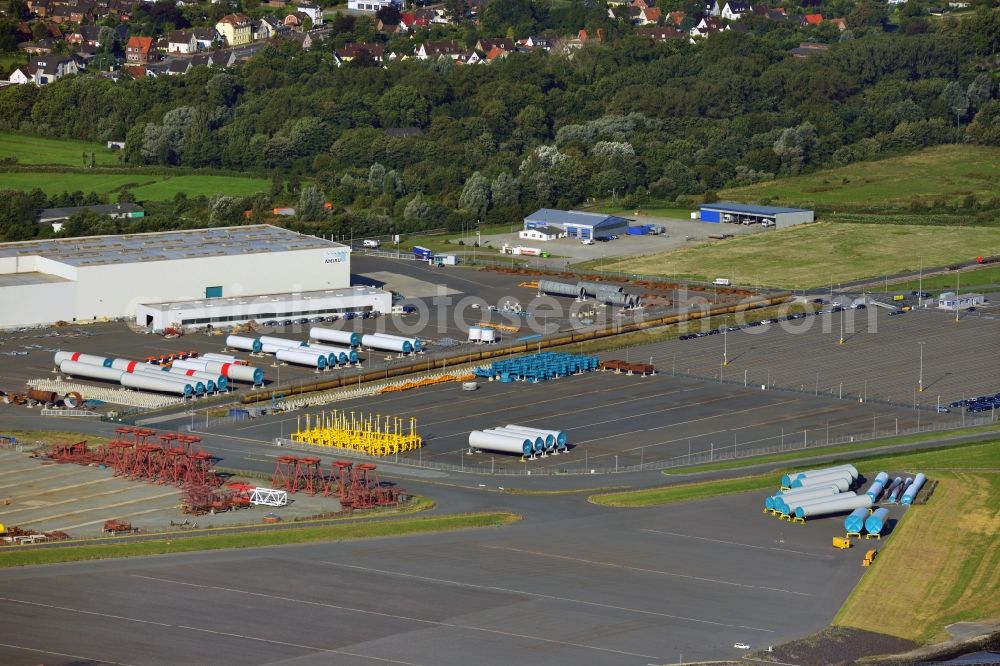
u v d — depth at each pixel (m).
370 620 152.50
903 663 144.62
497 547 175.00
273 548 173.50
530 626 151.75
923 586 164.50
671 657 144.88
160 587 160.38
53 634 147.38
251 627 150.12
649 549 175.12
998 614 156.88
